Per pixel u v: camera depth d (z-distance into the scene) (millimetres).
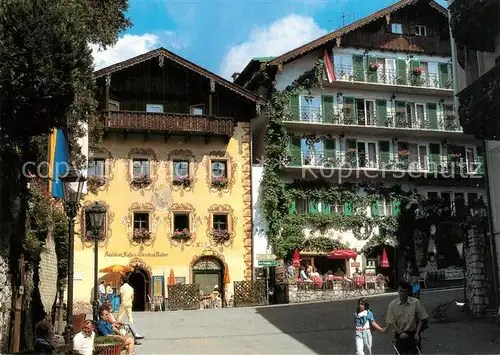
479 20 18766
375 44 44312
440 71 45500
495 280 21906
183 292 34594
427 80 44938
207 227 37594
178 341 19531
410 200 43312
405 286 11359
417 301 11328
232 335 20734
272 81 41344
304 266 39875
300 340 19234
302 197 40906
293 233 39281
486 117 18516
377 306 26469
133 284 36406
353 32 43938
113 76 37531
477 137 20047
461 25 19547
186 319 25984
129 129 36375
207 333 21375
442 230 41938
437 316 22031
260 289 36031
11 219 15773
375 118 43531
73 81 15047
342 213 41656
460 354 16016
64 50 14750
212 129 37844
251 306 35312
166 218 37031
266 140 40750
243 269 37719
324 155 41906
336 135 42719
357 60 43625
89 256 35312
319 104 42562
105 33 23109
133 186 36812
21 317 16609
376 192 42844
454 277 40625
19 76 14133
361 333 14766
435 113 44969
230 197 38344
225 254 37562
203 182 38000
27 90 14539
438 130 44344
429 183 44312
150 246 36469
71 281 13727
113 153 36812
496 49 20266
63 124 16984
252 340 19500
